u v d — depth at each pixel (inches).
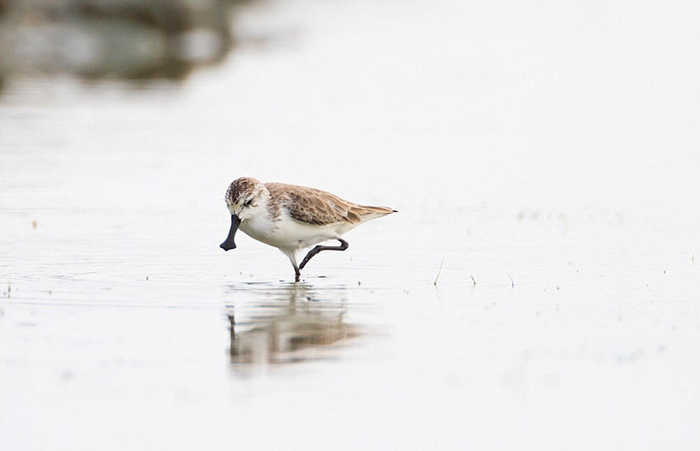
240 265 621.0
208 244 673.6
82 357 454.0
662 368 450.0
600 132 1182.3
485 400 420.2
